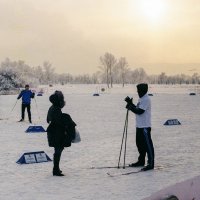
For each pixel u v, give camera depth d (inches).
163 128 668.1
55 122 301.7
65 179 296.2
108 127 684.7
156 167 339.6
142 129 330.6
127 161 372.2
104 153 418.6
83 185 275.7
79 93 2650.1
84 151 432.1
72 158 390.3
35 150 444.8
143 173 315.0
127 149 444.1
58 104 301.7
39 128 631.2
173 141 509.4
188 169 330.0
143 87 327.9
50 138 306.7
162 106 1279.5
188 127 682.2
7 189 266.5
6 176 309.0
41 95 2274.9
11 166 350.3
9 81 2992.1
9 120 835.4
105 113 1003.3
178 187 106.0
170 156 397.1
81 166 349.1
